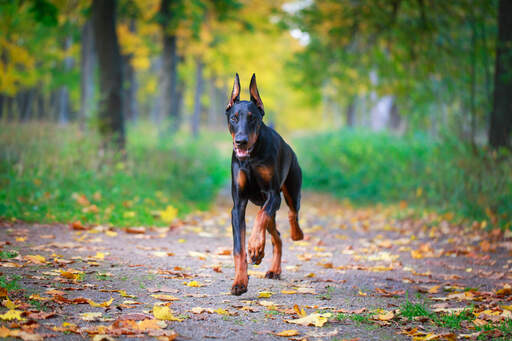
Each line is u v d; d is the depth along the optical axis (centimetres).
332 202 1545
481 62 1520
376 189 1596
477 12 1526
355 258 739
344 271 653
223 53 2981
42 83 2844
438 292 552
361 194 1614
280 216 1241
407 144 1695
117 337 355
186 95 4716
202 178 1612
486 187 1045
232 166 516
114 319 394
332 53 1884
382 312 450
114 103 1470
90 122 1420
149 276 556
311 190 1859
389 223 1099
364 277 619
